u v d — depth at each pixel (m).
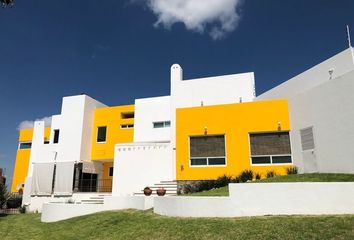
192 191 16.31
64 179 24.09
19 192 29.33
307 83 17.12
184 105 21.62
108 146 25.91
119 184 20.22
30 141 31.36
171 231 9.05
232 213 9.77
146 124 24.92
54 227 13.62
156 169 19.97
